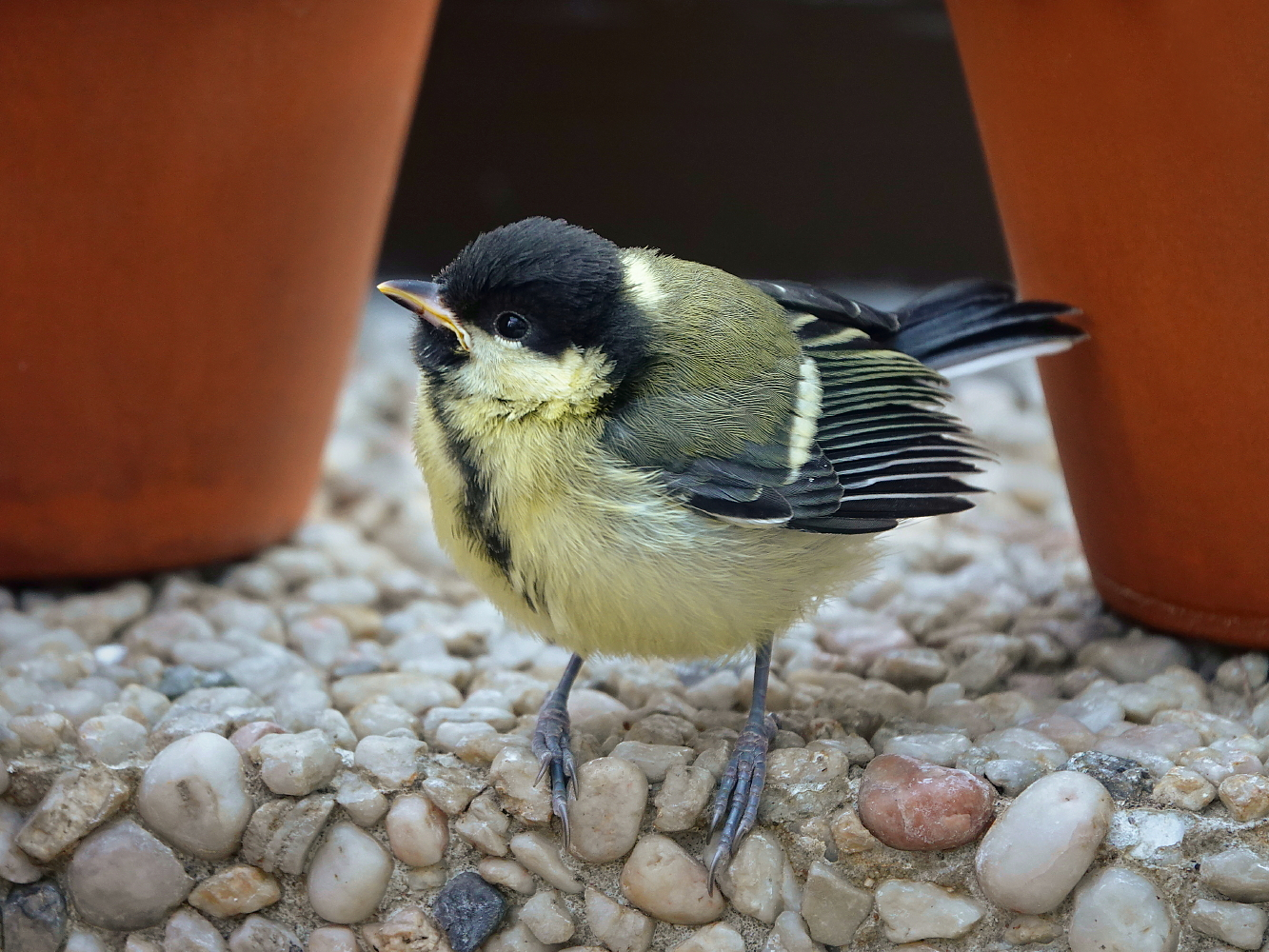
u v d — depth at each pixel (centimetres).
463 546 291
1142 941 261
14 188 325
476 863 289
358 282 398
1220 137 276
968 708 320
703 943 278
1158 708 317
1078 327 318
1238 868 260
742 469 285
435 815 288
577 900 287
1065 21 286
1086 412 327
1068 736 301
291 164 352
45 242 333
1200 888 264
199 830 284
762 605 289
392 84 369
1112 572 348
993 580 403
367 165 375
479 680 350
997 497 477
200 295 354
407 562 441
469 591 418
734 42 601
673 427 284
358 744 303
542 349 284
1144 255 297
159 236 342
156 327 352
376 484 485
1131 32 278
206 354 362
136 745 299
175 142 333
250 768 290
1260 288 285
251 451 386
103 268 340
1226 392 298
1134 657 339
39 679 330
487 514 284
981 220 614
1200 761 279
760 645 302
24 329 341
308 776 287
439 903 288
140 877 285
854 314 330
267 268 362
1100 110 290
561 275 281
